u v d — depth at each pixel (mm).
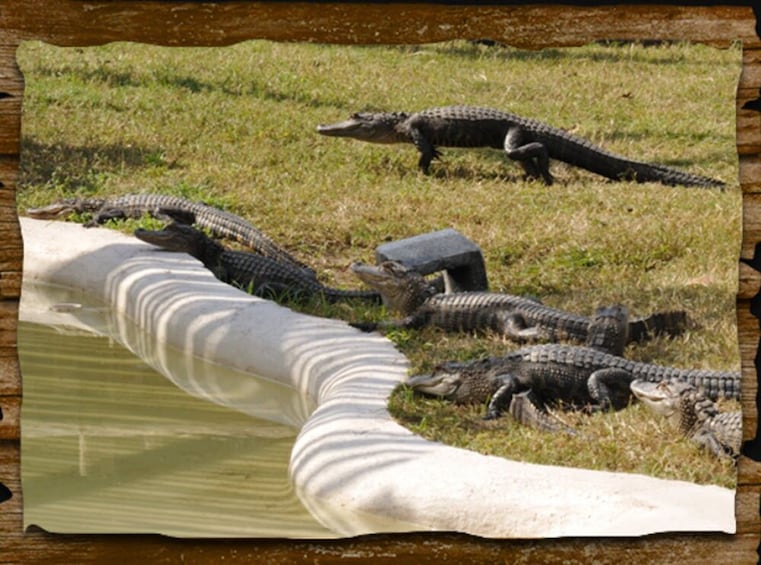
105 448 15578
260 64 35219
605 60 37062
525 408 15031
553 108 32031
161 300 19719
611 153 26516
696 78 34906
